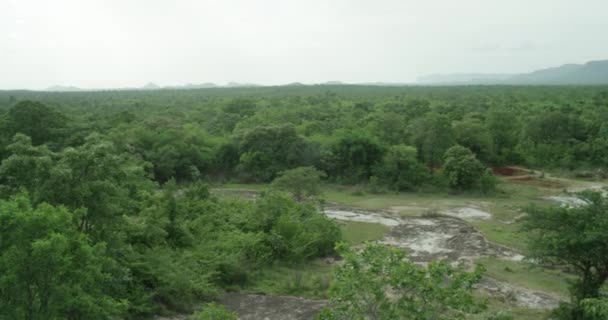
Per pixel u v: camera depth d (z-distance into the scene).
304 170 31.09
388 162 40.72
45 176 14.41
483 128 47.75
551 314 16.31
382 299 9.31
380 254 9.53
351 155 42.09
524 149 50.53
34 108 37.59
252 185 41.84
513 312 17.31
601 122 54.03
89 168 15.20
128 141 39.56
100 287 13.72
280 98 102.75
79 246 10.80
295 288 19.58
